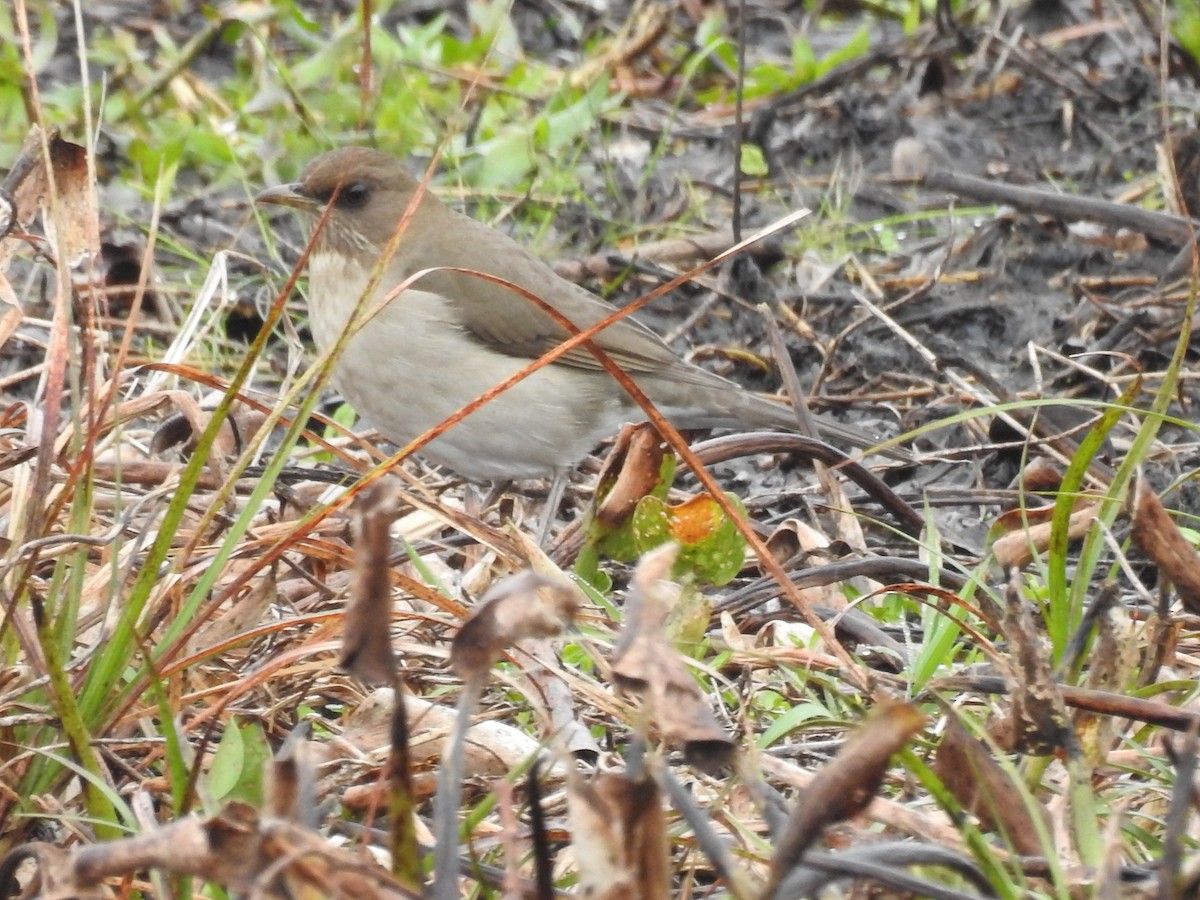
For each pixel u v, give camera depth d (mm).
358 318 7344
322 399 15555
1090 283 16609
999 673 8148
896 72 21469
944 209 18594
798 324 15805
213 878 5086
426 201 13734
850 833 6703
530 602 5367
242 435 10898
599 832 5078
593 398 13562
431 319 13023
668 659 5500
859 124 20203
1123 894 6125
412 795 5676
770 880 5238
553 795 7312
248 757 6926
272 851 5066
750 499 12219
